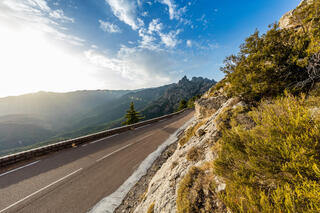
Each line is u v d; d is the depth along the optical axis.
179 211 2.74
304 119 2.00
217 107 11.34
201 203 2.66
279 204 1.61
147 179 6.95
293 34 4.89
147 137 15.84
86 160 9.08
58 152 10.49
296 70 4.54
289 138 1.95
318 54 3.97
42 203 5.14
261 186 2.11
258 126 2.76
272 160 2.14
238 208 1.88
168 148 11.88
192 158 5.25
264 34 5.65
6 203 5.09
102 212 4.85
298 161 1.77
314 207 1.40
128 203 5.27
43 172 7.36
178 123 24.39
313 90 3.70
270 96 5.21
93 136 14.73
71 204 5.15
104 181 6.68
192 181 3.36
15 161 8.22
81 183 6.45
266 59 5.21
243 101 6.30
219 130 5.52
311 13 4.99
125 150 11.21
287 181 1.91
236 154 2.69
